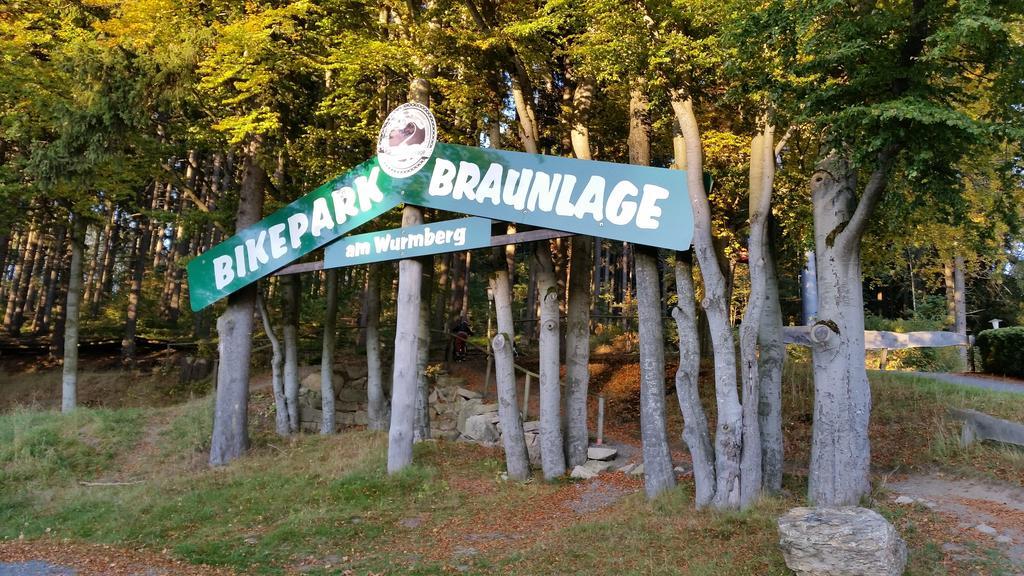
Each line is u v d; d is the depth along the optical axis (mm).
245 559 8125
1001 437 9625
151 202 26531
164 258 34281
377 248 13070
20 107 15578
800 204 12750
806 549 6004
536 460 12820
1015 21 7223
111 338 28266
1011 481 8336
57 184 15164
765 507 8086
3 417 17641
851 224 7816
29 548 9039
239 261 15055
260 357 24109
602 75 9758
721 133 12617
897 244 12727
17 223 22469
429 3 13852
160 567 7941
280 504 10719
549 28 11258
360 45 12883
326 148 16156
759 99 8852
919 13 6871
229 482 12383
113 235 34500
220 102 14969
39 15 15195
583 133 12789
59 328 26656
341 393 17859
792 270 18406
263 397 18938
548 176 10859
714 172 13859
